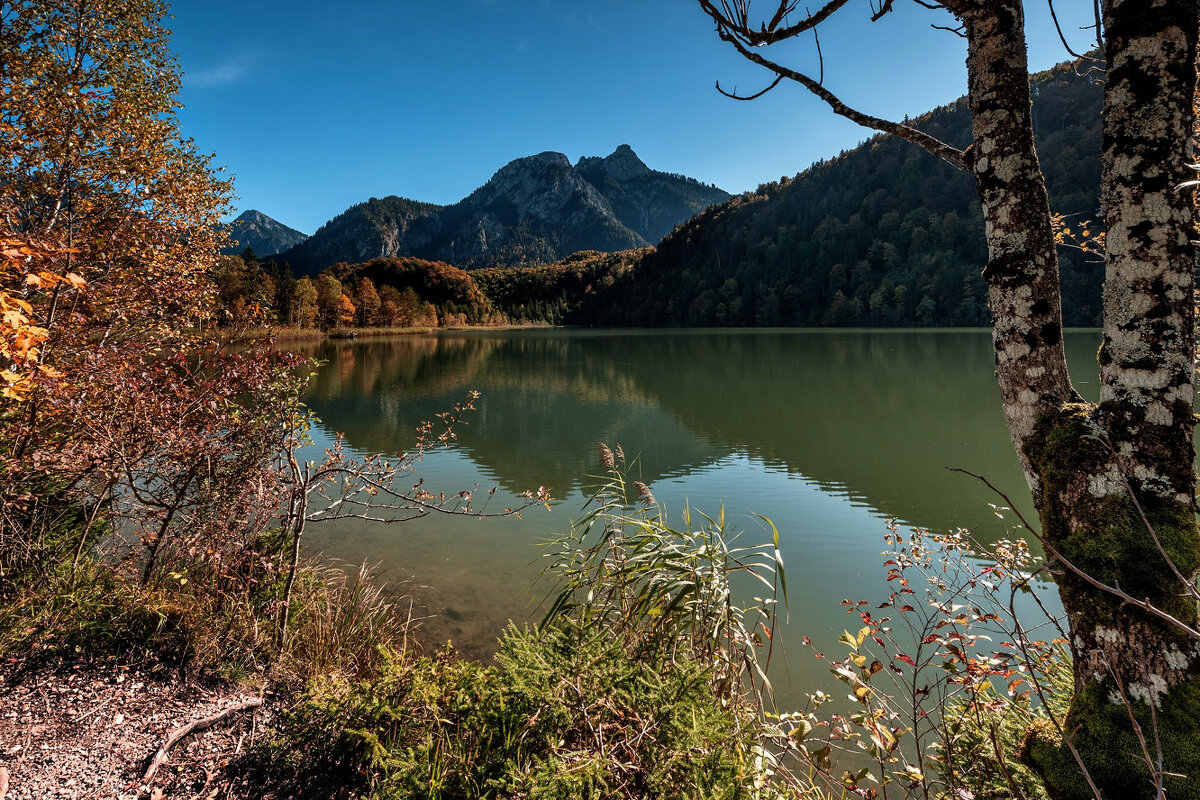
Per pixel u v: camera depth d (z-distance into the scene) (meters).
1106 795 1.62
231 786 2.59
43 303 4.57
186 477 4.12
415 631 5.14
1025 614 4.89
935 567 4.60
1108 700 1.66
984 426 15.19
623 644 3.36
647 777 2.19
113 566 4.42
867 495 9.63
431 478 11.15
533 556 7.03
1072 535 1.72
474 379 28.81
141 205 6.42
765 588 6.13
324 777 2.63
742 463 12.08
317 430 15.66
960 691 3.46
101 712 2.99
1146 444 1.63
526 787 2.17
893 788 3.19
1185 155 1.63
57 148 5.88
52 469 3.98
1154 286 1.65
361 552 7.06
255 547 4.61
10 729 2.78
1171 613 1.55
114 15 7.21
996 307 1.97
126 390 4.09
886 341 52.69
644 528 4.07
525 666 2.70
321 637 4.16
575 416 18.22
